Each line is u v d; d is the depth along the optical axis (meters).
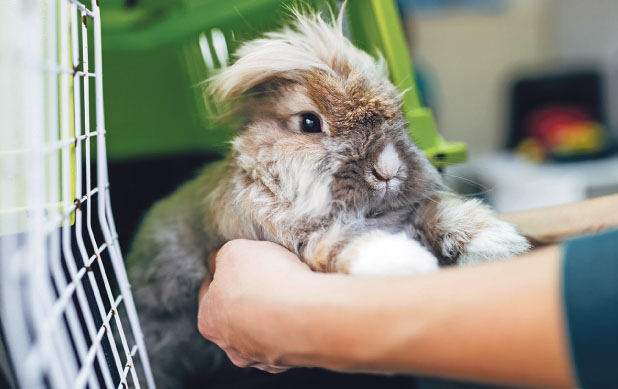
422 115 1.06
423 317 0.50
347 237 0.84
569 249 0.49
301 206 0.87
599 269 0.45
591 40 3.69
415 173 0.91
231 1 1.23
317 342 0.56
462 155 1.10
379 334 0.52
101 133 0.72
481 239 0.88
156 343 1.12
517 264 0.52
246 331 0.64
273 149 0.89
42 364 0.39
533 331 0.46
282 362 0.64
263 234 0.90
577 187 2.58
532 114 3.37
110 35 1.71
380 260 0.73
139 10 1.53
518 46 3.99
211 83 1.04
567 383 0.45
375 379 1.09
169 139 1.83
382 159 0.85
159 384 1.10
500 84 4.02
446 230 0.92
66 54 0.57
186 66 1.79
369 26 1.05
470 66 3.96
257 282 0.67
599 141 3.07
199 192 1.09
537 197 2.68
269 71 0.91
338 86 0.87
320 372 1.05
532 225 1.19
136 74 1.78
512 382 0.48
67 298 0.51
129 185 1.64
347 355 0.55
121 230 1.41
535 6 3.96
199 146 1.73
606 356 0.43
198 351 1.13
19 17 0.43
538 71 3.62
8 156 0.48
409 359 0.51
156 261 1.13
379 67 0.96
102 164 0.73
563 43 3.90
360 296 0.55
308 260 0.84
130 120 1.79
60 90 0.60
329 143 0.86
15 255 0.44
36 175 0.44
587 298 0.44
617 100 3.50
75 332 0.54
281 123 0.93
